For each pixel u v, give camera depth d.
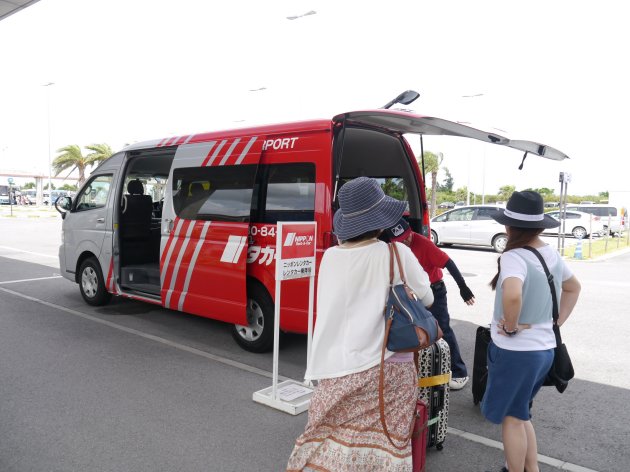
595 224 23.11
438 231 18.41
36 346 5.74
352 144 5.19
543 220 2.74
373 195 2.46
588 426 3.95
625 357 5.61
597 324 7.04
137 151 6.82
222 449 3.52
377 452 2.39
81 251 7.58
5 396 4.35
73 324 6.68
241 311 5.27
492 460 3.43
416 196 5.63
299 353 5.62
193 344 5.89
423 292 2.51
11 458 3.36
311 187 4.73
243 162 5.27
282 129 5.00
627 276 11.57
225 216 5.44
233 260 5.31
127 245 7.43
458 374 4.55
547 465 3.37
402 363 2.47
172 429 3.80
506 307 2.65
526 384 2.73
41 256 13.52
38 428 3.78
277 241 4.07
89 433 3.71
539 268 2.71
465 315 7.63
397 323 2.35
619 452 3.54
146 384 4.66
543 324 2.74
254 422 3.93
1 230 22.47
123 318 7.02
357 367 2.40
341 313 2.47
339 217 2.53
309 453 2.49
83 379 4.77
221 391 4.53
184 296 5.87
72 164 44.50
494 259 14.85
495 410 2.79
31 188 85.69
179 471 3.24
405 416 2.43
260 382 4.75
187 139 6.02
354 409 2.44
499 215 2.85
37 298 8.24
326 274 2.51
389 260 2.43
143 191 7.73
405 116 4.28
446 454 3.50
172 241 5.97
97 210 7.30
